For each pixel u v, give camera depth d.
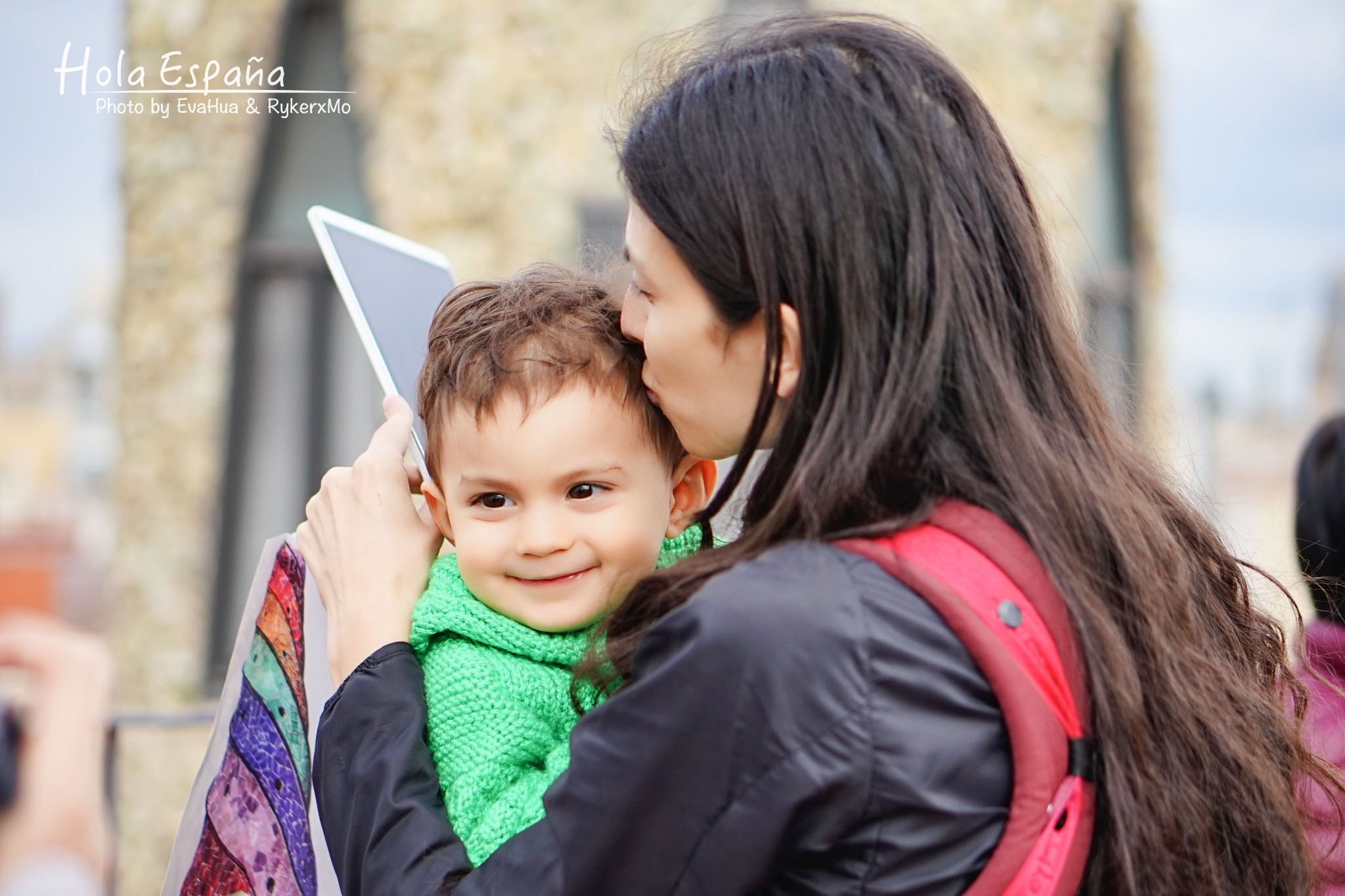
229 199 6.41
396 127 6.25
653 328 1.60
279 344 6.59
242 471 6.57
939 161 1.47
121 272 6.51
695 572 1.49
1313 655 2.42
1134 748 1.38
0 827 2.58
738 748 1.32
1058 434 1.50
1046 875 1.33
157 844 5.86
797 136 1.46
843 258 1.44
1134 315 7.18
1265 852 1.48
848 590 1.35
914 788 1.31
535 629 1.83
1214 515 2.00
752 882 1.33
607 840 1.37
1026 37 6.68
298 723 1.98
